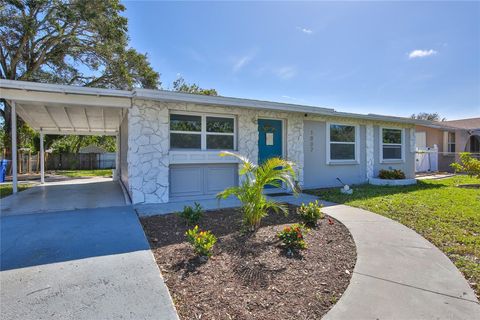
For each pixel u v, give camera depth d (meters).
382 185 10.36
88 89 5.95
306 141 9.55
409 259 3.34
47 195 7.74
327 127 10.05
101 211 5.71
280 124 9.08
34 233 4.17
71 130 12.58
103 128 12.52
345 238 4.12
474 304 2.35
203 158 7.45
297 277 2.87
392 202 6.80
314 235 4.23
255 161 8.27
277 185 4.75
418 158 16.52
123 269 2.97
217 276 2.86
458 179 12.45
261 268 3.05
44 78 18.88
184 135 7.33
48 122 10.50
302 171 9.35
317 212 4.81
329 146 10.11
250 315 2.22
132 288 2.58
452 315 2.19
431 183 11.00
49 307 2.24
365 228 4.62
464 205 6.35
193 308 2.31
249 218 4.41
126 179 8.09
